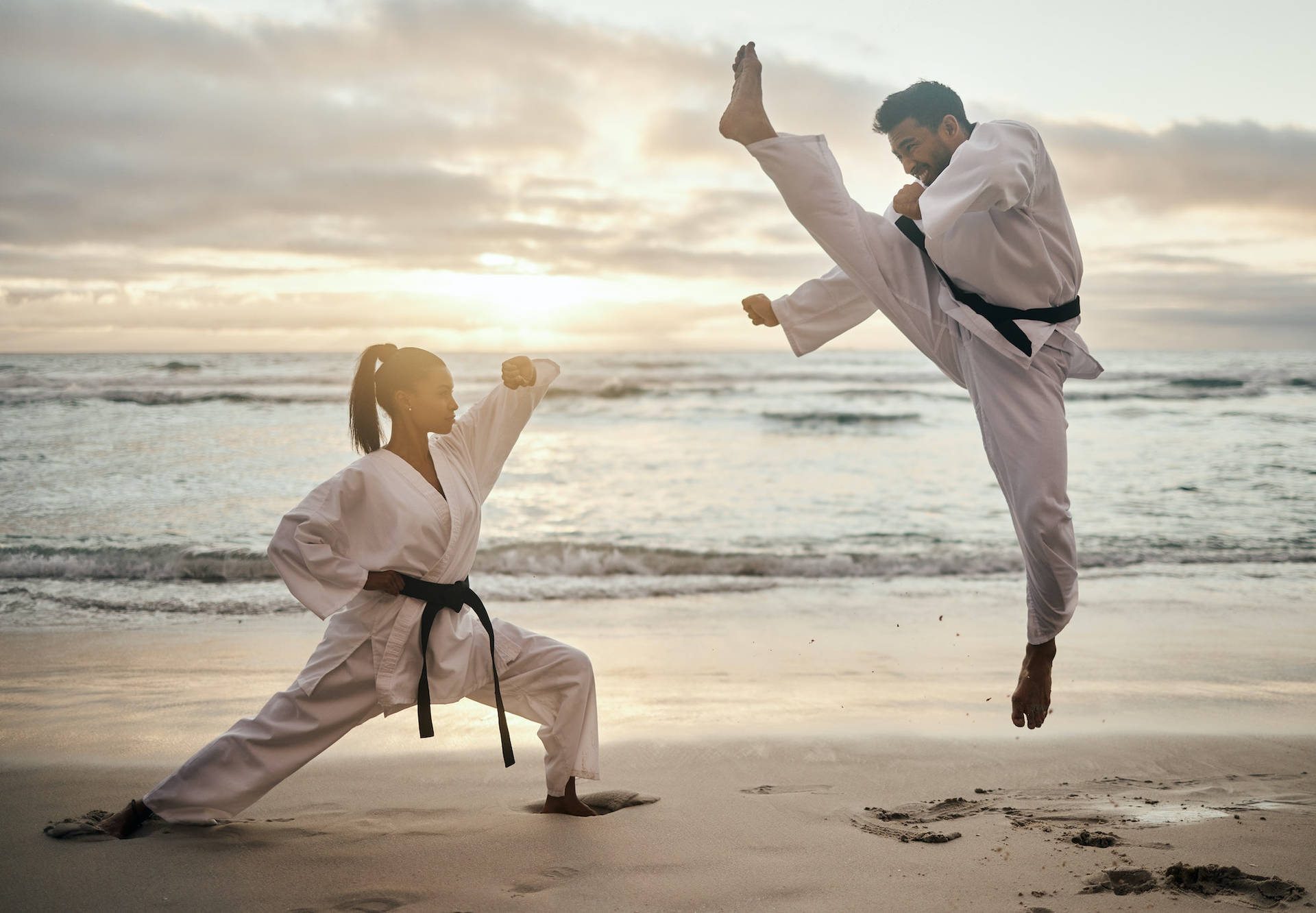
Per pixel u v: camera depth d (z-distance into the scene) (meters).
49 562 9.52
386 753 4.28
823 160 3.14
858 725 4.81
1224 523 12.23
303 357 61.22
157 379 35.06
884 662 6.33
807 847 3.11
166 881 2.84
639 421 27.50
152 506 12.88
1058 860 2.95
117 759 4.12
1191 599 8.41
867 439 22.94
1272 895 2.64
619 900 2.70
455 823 3.37
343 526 3.24
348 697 3.29
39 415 24.89
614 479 16.45
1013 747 4.34
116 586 8.95
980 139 2.93
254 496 13.68
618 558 10.16
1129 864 2.91
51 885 2.80
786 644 6.88
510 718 4.88
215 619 7.68
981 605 8.38
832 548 10.89
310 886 2.81
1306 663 6.21
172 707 5.11
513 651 3.47
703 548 10.79
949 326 3.21
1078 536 11.45
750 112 3.11
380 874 2.89
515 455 19.67
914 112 3.16
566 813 3.49
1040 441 3.05
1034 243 3.00
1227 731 4.60
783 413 28.00
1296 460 17.81
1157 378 38.94
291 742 3.27
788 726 4.79
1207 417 26.30
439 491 3.36
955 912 2.59
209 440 19.95
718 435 23.88
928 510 13.57
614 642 6.94
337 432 21.62
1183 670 6.02
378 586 3.21
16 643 6.76
